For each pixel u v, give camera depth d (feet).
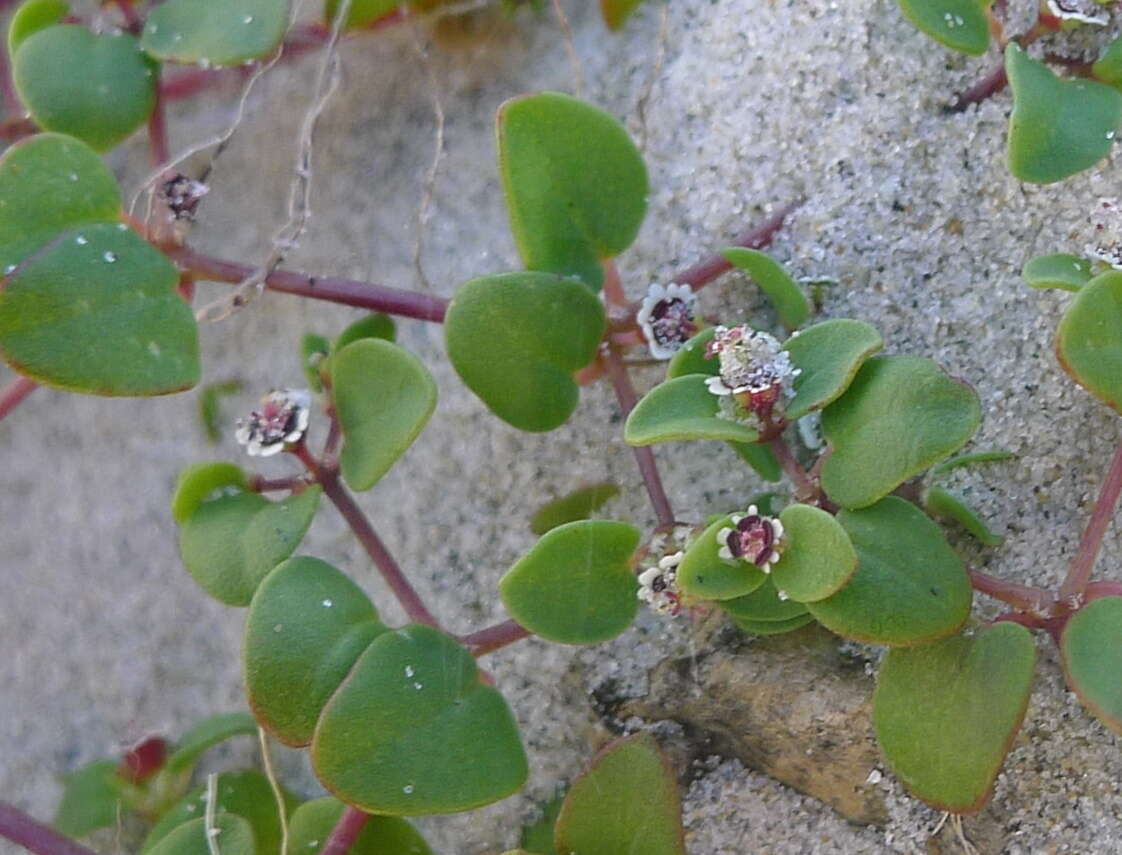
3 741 0.68
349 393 0.57
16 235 0.58
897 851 0.59
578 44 0.65
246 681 0.55
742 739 0.60
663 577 0.56
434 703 0.55
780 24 0.63
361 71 0.67
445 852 0.63
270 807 0.62
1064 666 0.54
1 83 0.69
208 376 0.67
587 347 0.59
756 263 0.59
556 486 0.63
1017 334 0.60
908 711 0.55
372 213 0.66
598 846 0.56
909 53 0.61
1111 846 0.57
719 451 0.62
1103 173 0.59
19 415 0.69
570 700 0.62
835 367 0.55
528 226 0.59
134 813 0.65
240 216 0.68
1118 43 0.59
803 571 0.54
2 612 0.69
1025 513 0.59
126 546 0.68
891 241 0.61
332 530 0.65
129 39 0.62
